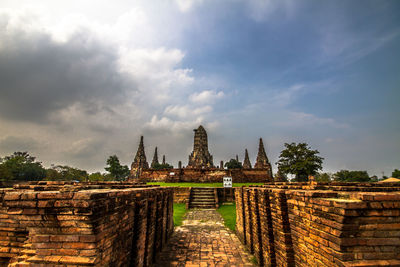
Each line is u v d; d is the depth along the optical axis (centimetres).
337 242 300
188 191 1956
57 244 327
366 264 285
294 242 446
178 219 1331
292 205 454
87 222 318
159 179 2842
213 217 1391
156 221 734
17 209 332
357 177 3753
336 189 523
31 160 4878
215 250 803
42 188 541
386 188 497
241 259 720
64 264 317
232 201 1883
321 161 2805
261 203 656
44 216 325
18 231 499
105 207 357
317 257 355
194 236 984
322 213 342
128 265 471
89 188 591
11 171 3900
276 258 547
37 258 324
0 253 486
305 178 3253
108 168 4431
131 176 4512
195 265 674
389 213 290
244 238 858
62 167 5178
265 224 611
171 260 713
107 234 365
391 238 291
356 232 293
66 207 317
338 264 296
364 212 290
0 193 559
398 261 285
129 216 475
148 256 611
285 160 3044
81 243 322
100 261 335
